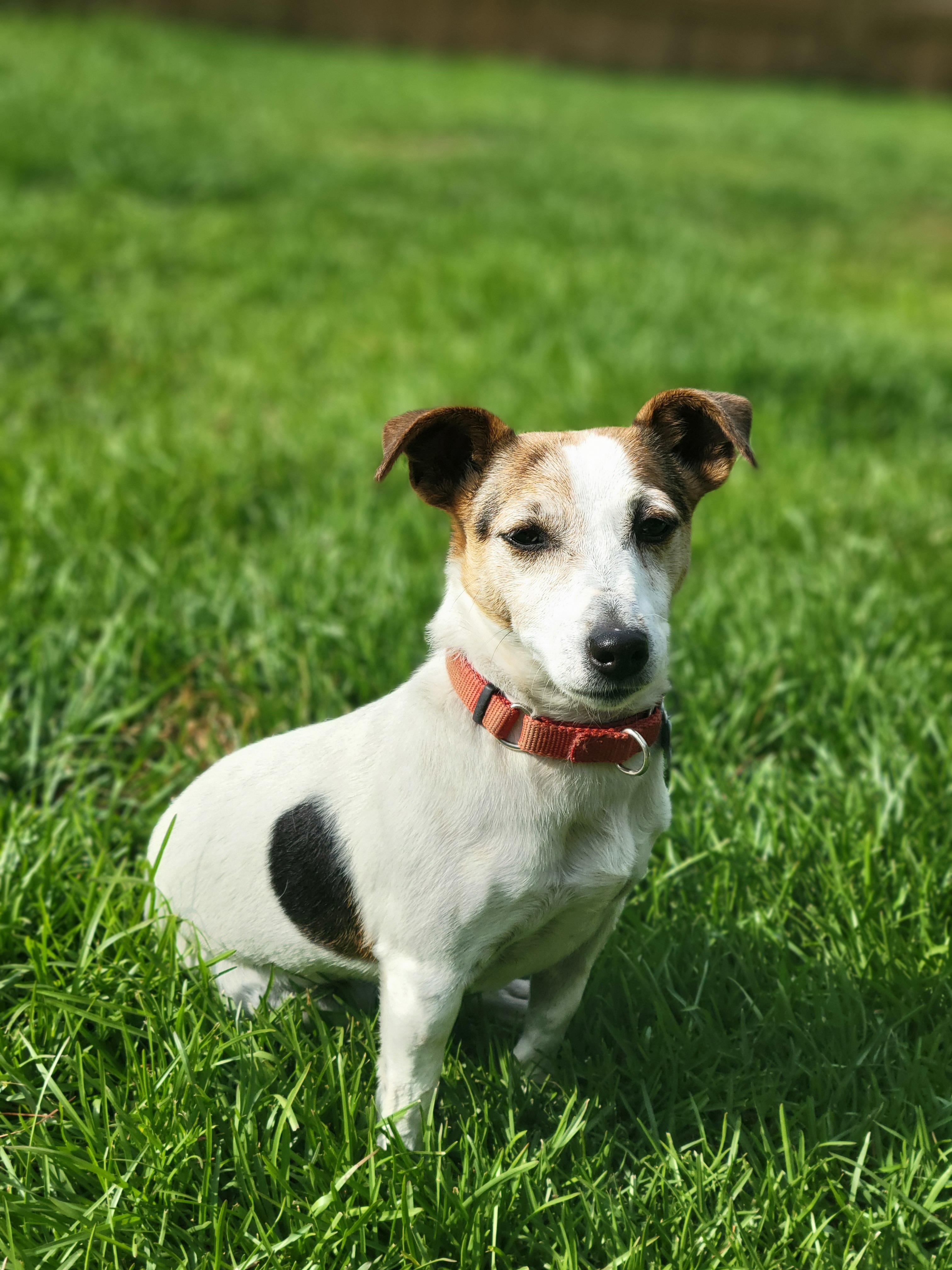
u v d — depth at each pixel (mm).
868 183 4188
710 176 4023
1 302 2074
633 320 2195
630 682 760
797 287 2656
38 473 1432
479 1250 749
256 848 852
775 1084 835
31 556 1274
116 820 1019
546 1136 829
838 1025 868
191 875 877
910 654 1240
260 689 1176
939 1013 891
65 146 3164
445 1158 790
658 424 857
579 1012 901
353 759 833
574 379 1896
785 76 7039
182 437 1614
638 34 6941
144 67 4703
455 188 3416
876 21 6891
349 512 1429
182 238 2611
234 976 886
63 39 4934
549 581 783
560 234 2900
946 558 1407
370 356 2008
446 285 2410
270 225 2812
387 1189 774
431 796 786
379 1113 809
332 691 1142
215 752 1090
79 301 2156
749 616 1262
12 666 1153
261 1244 744
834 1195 786
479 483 832
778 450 1698
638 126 4961
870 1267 749
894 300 2703
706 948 912
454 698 804
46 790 1048
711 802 1044
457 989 788
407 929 782
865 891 951
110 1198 759
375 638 1207
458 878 776
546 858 785
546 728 774
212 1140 783
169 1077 798
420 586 1289
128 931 860
